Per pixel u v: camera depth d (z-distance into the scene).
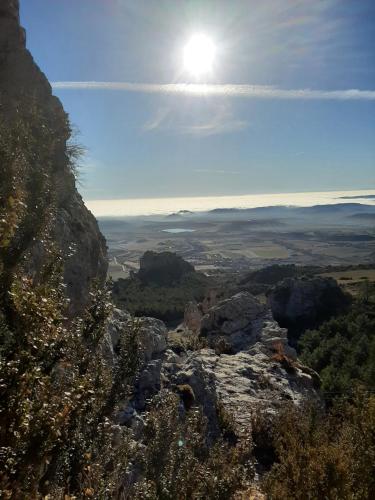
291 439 10.89
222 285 72.75
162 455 7.02
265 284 83.06
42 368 4.87
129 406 12.02
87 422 6.52
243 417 15.37
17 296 4.57
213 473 7.23
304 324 58.66
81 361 6.69
